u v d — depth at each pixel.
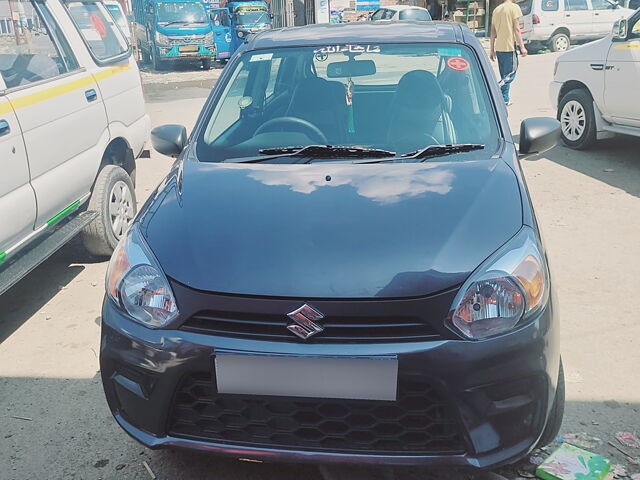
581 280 4.14
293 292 2.07
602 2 18.59
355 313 2.03
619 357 3.26
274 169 2.82
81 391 3.18
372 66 3.41
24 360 3.50
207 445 2.16
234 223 2.38
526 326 2.08
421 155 2.89
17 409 3.04
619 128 6.75
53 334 3.78
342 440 2.11
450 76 3.30
